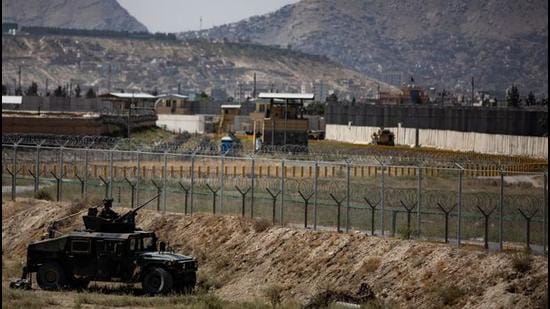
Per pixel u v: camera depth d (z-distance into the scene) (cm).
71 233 12119
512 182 18850
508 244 12462
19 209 16212
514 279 10662
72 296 11294
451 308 10675
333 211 14988
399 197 15200
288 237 13038
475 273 10962
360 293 11119
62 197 17062
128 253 11781
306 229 13212
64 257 11975
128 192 16862
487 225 11881
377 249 12069
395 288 11300
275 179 17088
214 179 17525
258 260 12888
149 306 10638
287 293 11931
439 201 14612
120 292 11881
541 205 13500
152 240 12162
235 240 13525
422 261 11519
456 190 16175
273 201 13775
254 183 15525
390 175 19312
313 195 14562
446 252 11481
